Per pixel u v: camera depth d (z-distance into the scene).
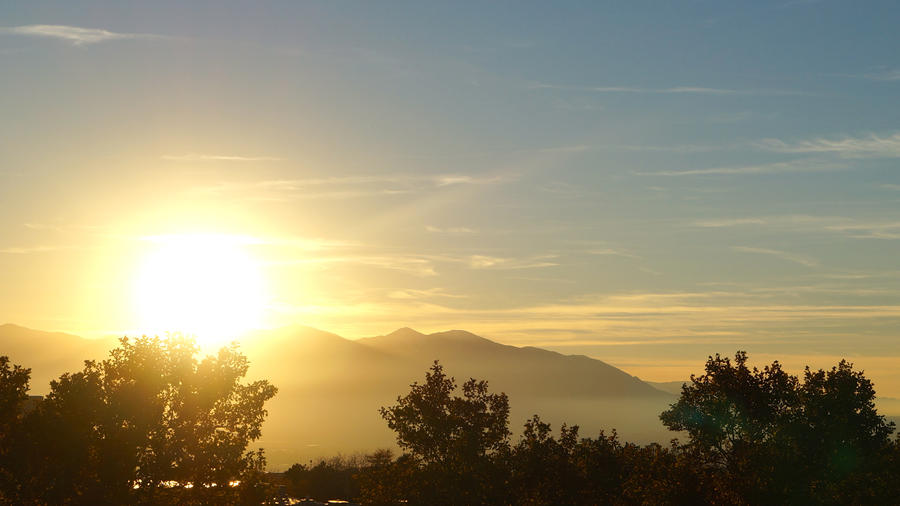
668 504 38.19
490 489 45.88
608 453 51.59
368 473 48.50
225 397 38.81
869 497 36.62
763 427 38.78
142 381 37.41
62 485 34.81
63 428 35.72
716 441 38.88
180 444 37.28
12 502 34.50
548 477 48.81
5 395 37.25
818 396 39.09
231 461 37.00
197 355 39.75
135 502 35.72
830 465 37.59
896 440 42.38
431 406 48.81
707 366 40.53
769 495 35.78
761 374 39.75
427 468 46.78
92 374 38.16
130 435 36.41
